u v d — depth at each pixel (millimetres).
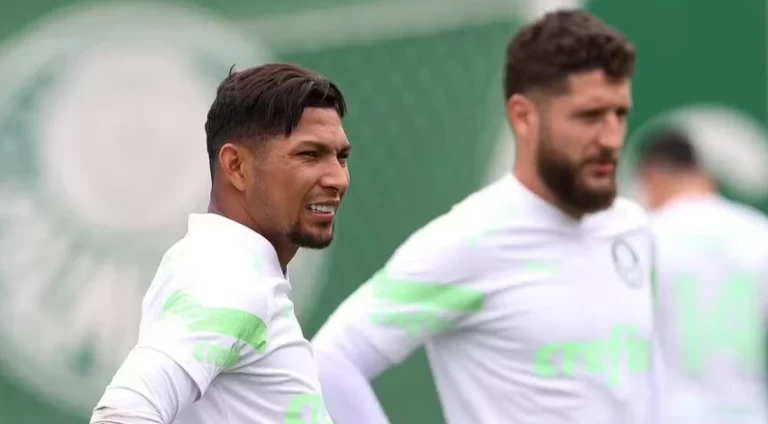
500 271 11164
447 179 22031
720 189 24172
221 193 8398
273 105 8164
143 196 20469
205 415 7945
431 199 21969
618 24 23812
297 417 8086
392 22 21828
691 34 23922
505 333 11203
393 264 11305
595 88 11250
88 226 20328
